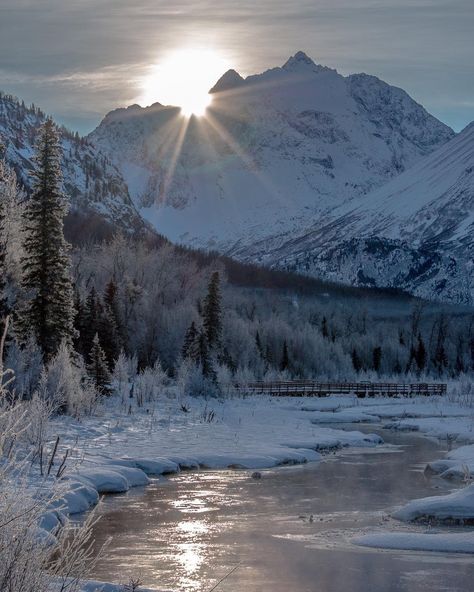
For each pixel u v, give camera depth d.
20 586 8.91
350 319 139.00
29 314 46.84
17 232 48.78
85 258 95.81
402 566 16.94
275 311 129.00
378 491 25.59
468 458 30.77
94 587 13.55
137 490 24.62
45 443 24.89
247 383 74.06
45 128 48.44
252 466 30.02
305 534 19.69
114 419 39.53
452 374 121.75
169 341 78.19
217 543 18.69
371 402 71.56
